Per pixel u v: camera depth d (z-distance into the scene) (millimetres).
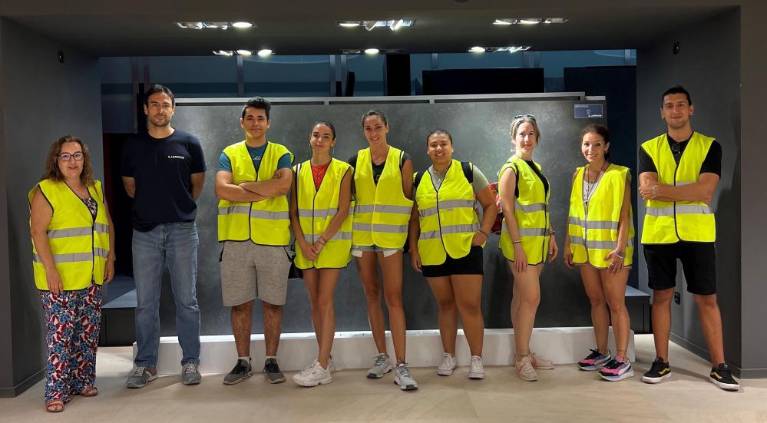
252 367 4742
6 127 4258
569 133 5250
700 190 4250
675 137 4379
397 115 5215
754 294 4410
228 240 4430
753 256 4398
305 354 4766
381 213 4371
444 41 5387
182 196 4449
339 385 4418
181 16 4375
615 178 4469
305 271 4492
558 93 5312
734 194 4457
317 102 5258
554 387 4316
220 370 4723
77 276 4090
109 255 4418
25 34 4543
